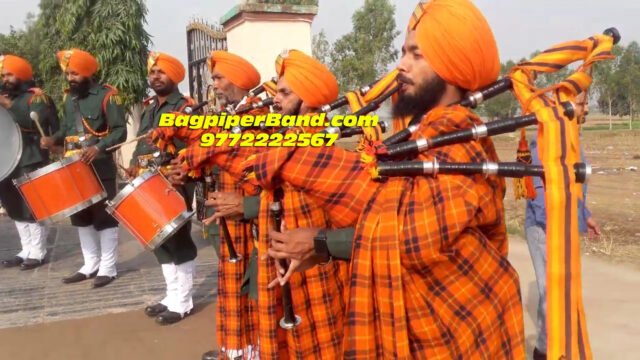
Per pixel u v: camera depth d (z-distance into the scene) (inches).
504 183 69.3
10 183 227.1
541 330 132.1
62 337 160.7
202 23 267.7
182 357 147.7
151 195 148.6
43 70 418.9
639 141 948.6
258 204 107.1
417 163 61.1
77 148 195.9
